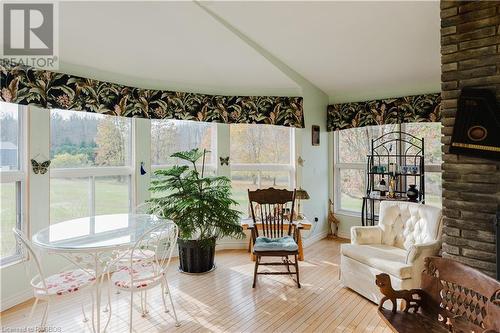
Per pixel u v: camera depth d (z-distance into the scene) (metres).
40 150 3.02
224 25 2.91
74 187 3.36
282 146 4.63
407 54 3.42
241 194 4.52
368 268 2.85
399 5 2.59
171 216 3.30
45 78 2.96
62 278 2.37
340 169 5.02
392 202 3.35
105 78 3.53
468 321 1.61
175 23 2.82
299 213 4.22
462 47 2.15
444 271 1.76
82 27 2.72
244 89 4.40
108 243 2.20
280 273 3.26
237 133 4.52
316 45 3.37
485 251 2.06
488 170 2.06
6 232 2.82
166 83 4.03
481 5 2.07
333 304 2.80
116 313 2.66
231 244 4.49
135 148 3.82
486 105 2.04
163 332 2.37
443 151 2.24
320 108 4.81
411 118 4.14
